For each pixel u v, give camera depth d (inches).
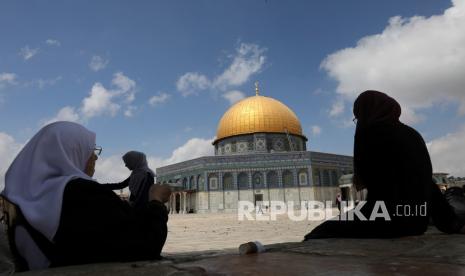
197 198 1642.5
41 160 106.6
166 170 1861.5
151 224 109.0
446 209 169.6
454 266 91.4
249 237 437.1
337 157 1705.2
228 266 100.8
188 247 338.3
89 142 119.2
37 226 97.7
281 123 1795.0
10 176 110.3
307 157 1610.5
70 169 106.2
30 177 104.8
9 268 98.7
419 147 155.2
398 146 149.8
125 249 103.7
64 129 112.8
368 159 154.3
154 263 104.7
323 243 145.0
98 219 100.2
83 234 99.3
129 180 273.7
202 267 99.6
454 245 127.7
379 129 151.8
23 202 101.2
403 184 149.8
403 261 100.1
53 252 100.3
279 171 1615.4
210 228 652.7
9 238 104.2
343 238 159.2
